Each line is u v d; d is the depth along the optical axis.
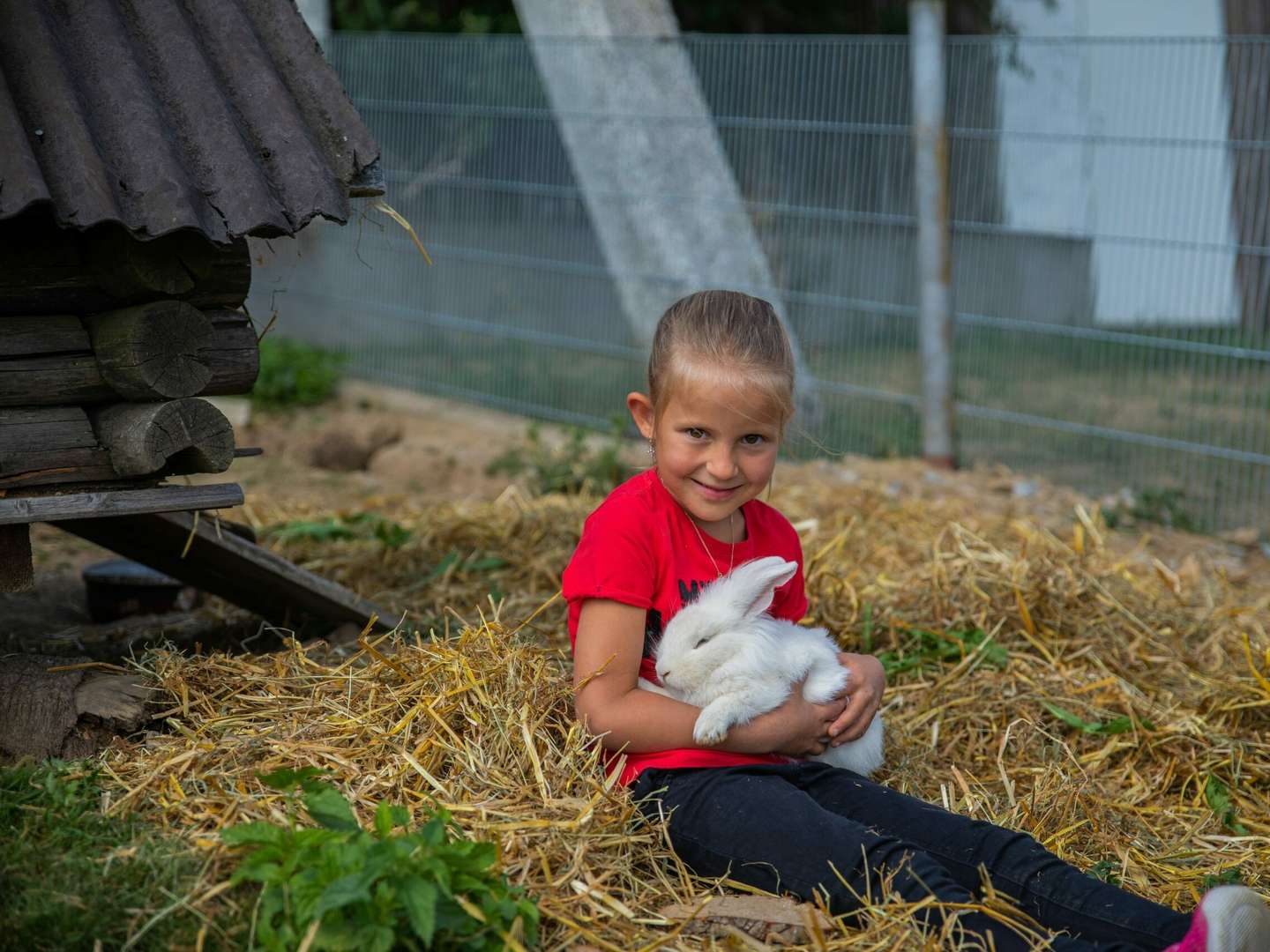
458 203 8.55
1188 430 6.34
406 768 2.73
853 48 7.04
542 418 8.29
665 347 2.74
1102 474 6.65
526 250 8.27
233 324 3.18
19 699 2.92
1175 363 6.33
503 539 5.03
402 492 6.57
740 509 3.01
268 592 3.96
